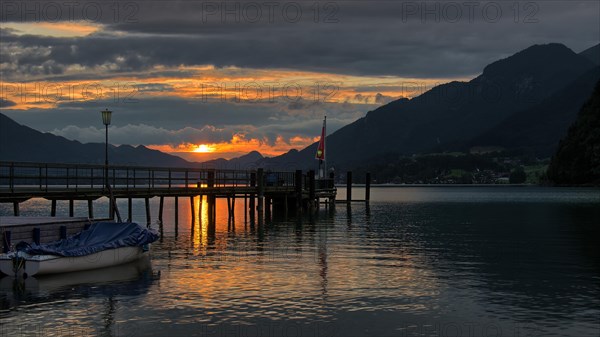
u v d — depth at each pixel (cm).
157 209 8306
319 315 1998
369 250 3519
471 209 8738
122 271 2725
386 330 1842
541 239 4212
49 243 2750
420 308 2094
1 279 2520
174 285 2428
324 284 2467
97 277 2584
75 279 2531
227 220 5816
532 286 2452
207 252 3384
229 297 2228
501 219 6400
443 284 2486
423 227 5219
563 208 8994
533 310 2067
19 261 2508
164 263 2970
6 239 2594
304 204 7338
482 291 2358
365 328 1862
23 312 2012
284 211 6575
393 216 6781
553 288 2417
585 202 11288
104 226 2927
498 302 2180
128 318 1950
